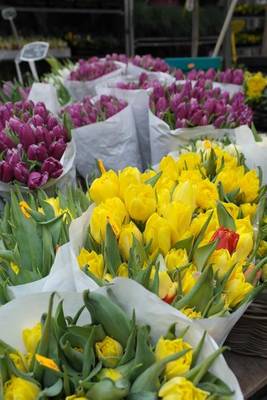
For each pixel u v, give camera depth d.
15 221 0.78
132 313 0.62
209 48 5.50
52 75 2.62
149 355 0.59
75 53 4.61
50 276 0.70
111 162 1.65
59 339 0.60
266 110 2.65
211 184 0.93
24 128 1.29
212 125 1.56
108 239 0.72
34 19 4.55
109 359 0.59
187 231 0.78
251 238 0.79
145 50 5.23
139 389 0.58
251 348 0.91
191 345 0.62
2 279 0.75
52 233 0.79
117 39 4.89
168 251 0.76
